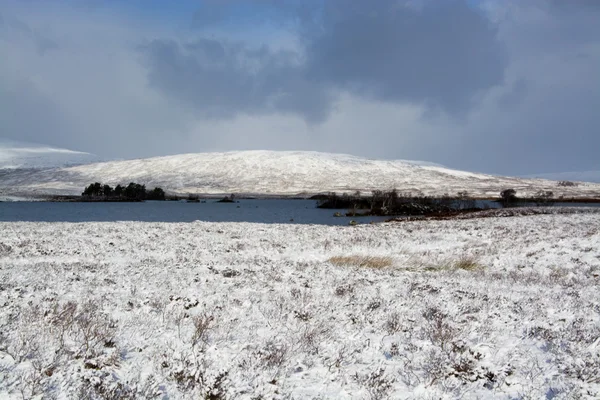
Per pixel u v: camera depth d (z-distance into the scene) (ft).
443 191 629.10
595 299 34.14
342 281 40.86
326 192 640.17
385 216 213.66
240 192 647.97
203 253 64.44
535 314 27.66
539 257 61.67
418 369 18.45
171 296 31.35
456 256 62.85
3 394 14.75
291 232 96.22
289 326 24.57
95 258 58.54
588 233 81.05
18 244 67.82
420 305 30.32
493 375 17.47
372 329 23.98
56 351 18.69
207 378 16.84
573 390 16.17
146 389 15.83
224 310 27.61
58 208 297.94
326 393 16.25
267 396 15.71
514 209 191.62
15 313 24.80
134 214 223.51
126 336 21.70
